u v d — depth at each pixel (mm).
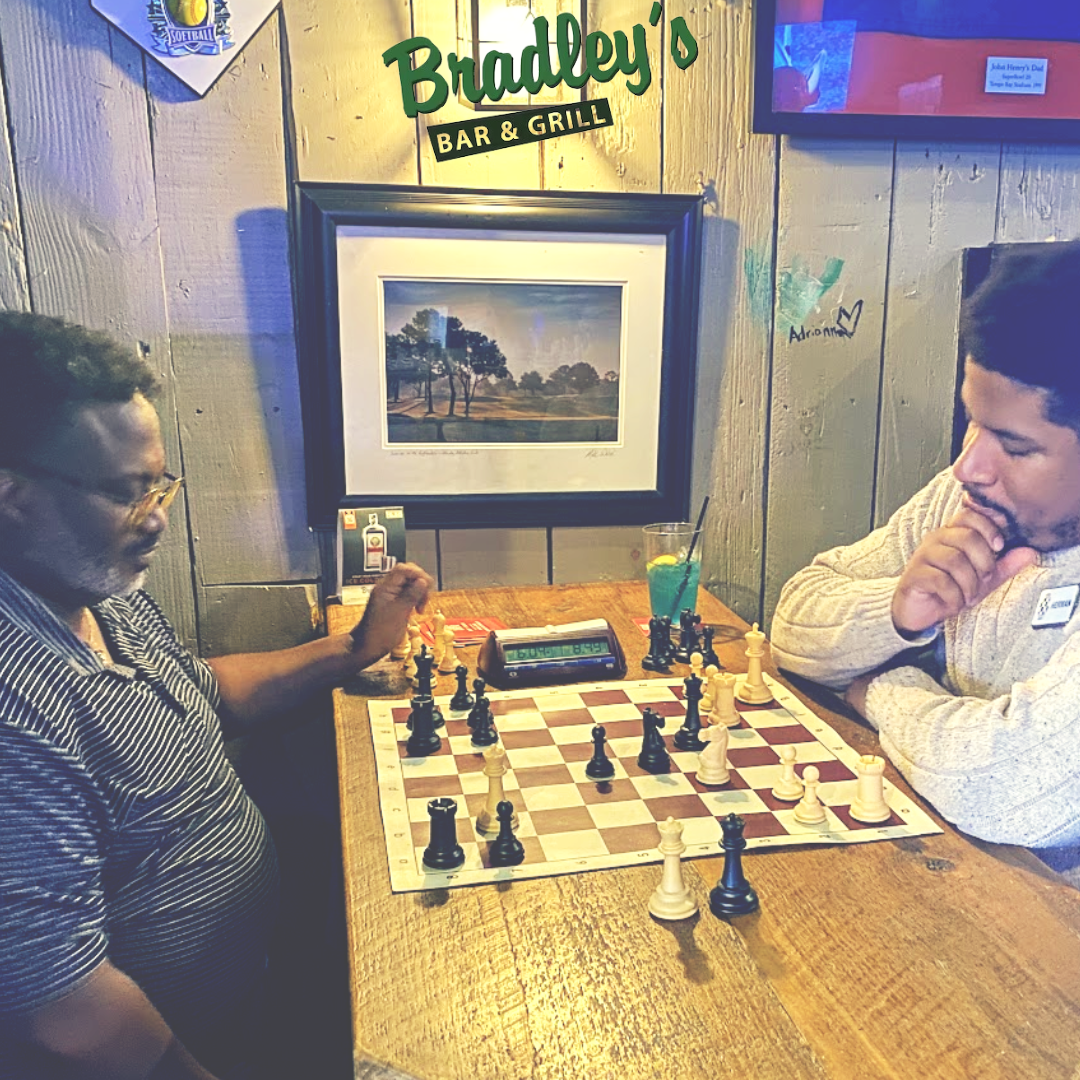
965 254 1833
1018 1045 733
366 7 1644
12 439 1020
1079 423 1133
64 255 1636
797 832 1030
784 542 1949
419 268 1728
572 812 1071
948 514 1381
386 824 1049
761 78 1731
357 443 1780
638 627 1644
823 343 1874
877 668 1320
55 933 908
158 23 1590
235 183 1664
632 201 1753
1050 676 1053
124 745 1059
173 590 1785
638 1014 775
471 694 1371
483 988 808
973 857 984
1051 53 1777
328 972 1321
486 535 1866
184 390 1718
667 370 1830
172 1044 996
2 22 1551
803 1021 765
